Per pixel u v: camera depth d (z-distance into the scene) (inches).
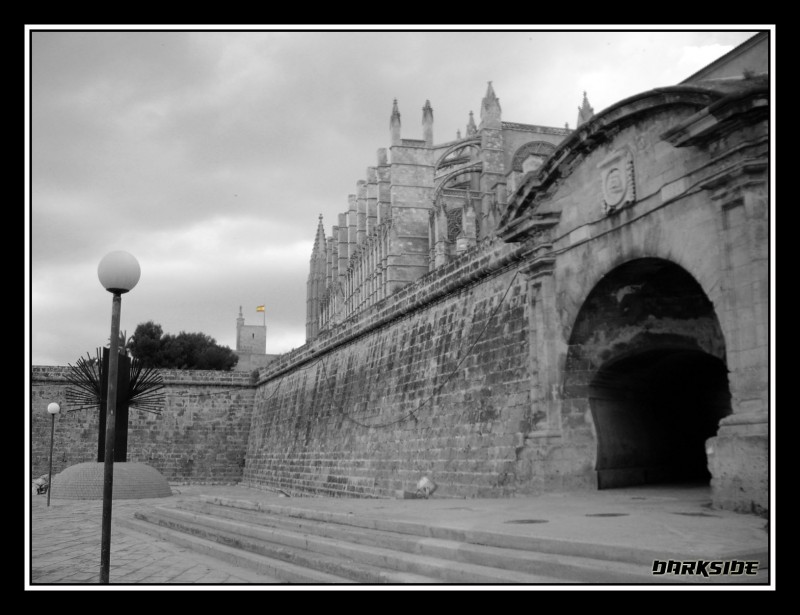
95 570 493.7
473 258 923.4
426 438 983.0
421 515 500.7
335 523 524.7
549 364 689.6
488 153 2267.5
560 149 663.8
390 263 2343.8
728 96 464.8
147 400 1598.2
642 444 708.7
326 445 1387.8
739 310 470.6
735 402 465.7
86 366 1481.3
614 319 669.3
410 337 1101.7
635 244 586.6
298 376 1708.9
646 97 560.4
